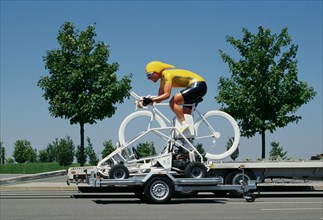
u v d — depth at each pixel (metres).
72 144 58.41
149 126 15.62
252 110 22.80
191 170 14.80
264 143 23.08
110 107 22.61
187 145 15.59
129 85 23.06
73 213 11.34
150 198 14.15
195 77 15.85
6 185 20.98
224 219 10.40
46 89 22.62
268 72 23.11
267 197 16.95
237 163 16.52
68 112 22.12
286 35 23.14
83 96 22.00
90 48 22.94
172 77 15.70
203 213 11.55
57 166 54.25
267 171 16.95
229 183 16.42
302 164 16.95
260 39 23.28
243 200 15.46
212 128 16.08
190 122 15.72
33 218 10.34
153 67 15.82
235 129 16.30
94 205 13.50
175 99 15.62
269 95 22.66
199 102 15.97
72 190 20.14
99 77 22.33
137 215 11.06
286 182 18.58
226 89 23.28
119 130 15.46
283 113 22.44
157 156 15.10
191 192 16.55
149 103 15.58
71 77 22.16
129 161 15.25
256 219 10.44
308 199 15.98
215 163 16.31
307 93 22.81
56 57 22.81
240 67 23.14
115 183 14.18
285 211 12.05
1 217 10.49
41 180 25.14
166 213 11.52
